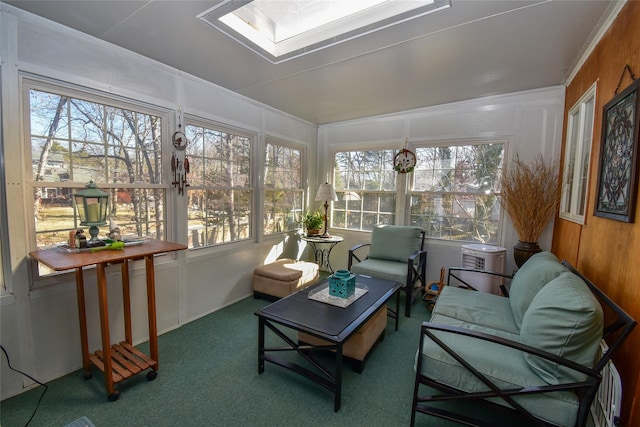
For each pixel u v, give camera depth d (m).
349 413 1.67
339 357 1.64
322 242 3.74
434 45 2.09
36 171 1.82
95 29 1.90
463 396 1.45
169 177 2.57
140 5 1.65
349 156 4.29
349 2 1.80
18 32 1.68
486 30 1.89
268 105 3.55
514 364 1.44
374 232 3.69
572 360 1.28
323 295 2.29
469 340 1.66
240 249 3.29
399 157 3.77
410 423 1.57
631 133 1.35
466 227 3.47
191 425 1.57
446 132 3.48
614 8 1.62
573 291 1.37
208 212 2.95
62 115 1.92
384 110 3.74
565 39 1.97
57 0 1.60
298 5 1.86
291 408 1.70
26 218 1.78
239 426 1.57
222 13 1.73
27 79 1.75
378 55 2.25
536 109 2.99
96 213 1.83
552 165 2.88
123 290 2.07
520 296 1.93
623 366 1.36
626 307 1.36
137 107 2.30
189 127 2.73
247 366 2.09
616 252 1.49
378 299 2.24
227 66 2.47
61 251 1.71
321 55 2.25
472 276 3.07
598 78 1.90
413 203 3.80
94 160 2.10
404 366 2.12
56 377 1.92
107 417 1.61
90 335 2.07
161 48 2.16
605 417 1.30
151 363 1.91
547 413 1.29
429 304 3.12
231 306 3.14
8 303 1.72
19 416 1.60
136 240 2.05
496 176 3.27
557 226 2.79
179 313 2.68
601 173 1.69
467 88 2.96
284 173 4.00
